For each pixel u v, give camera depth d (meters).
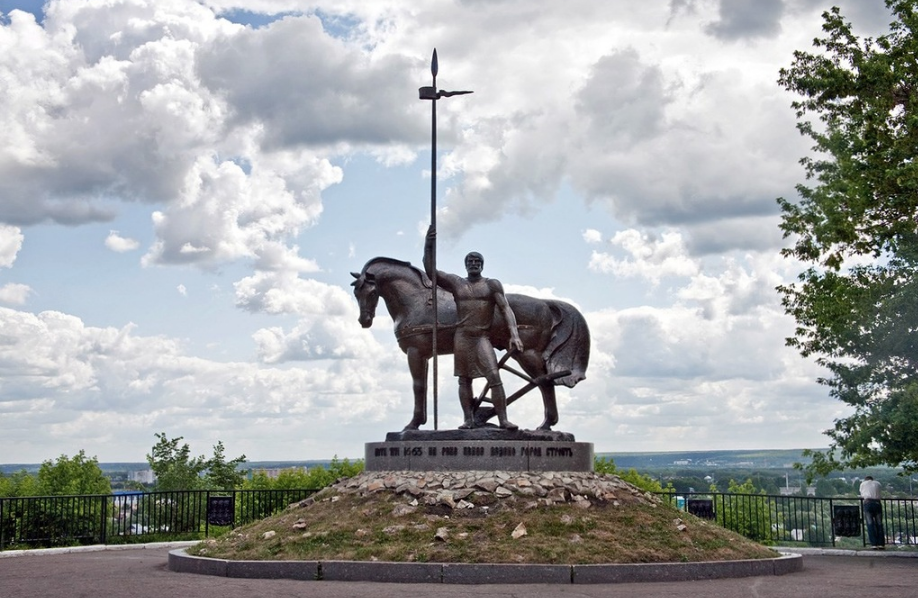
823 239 25.25
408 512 15.06
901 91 24.17
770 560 14.74
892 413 21.56
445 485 15.86
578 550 13.88
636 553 14.06
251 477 41.22
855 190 23.80
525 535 14.28
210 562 14.09
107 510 23.05
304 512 16.14
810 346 25.05
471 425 18.02
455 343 18.22
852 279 24.23
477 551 13.73
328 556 13.85
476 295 18.16
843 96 24.94
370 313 19.03
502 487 15.70
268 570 13.49
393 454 17.28
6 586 12.42
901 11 24.48
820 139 26.11
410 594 11.44
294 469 39.44
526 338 18.78
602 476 17.31
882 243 24.64
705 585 12.84
